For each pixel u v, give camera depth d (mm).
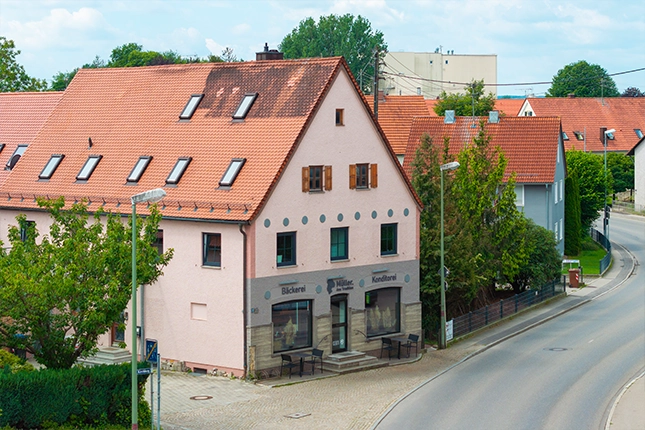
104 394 33562
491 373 44625
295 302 44125
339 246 46031
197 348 43844
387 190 47781
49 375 32406
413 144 77438
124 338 46094
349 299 46250
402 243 48594
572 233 83125
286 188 43188
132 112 50281
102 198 46562
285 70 46781
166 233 44562
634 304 62781
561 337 53125
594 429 34656
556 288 65500
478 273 55375
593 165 88750
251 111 46031
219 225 42719
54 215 35031
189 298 43938
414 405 38500
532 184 72500
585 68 168375
